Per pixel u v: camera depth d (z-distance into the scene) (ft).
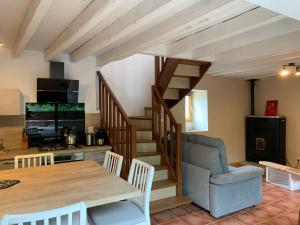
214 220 10.49
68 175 7.36
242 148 21.36
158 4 6.12
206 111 19.15
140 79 17.54
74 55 12.74
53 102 12.37
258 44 10.78
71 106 13.70
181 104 18.28
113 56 12.00
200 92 19.53
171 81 14.21
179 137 12.26
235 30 7.97
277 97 19.79
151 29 8.70
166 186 11.94
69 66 13.55
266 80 20.58
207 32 9.12
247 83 21.59
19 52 11.03
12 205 5.15
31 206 5.09
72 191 5.96
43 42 11.00
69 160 11.53
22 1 6.84
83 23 7.52
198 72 14.23
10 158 10.23
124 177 11.48
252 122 20.76
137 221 6.46
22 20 8.30
